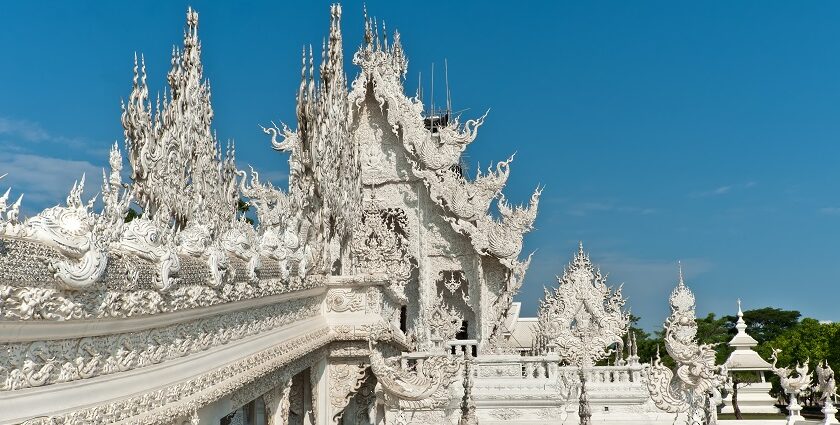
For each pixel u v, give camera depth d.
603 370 29.27
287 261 14.38
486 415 27.00
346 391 18.08
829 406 27.86
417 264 37.56
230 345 11.52
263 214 15.44
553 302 32.62
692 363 20.00
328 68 19.95
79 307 6.73
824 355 48.03
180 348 9.55
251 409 15.39
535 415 26.98
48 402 6.61
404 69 39.03
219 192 16.09
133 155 12.85
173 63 14.50
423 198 37.84
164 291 8.43
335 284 18.33
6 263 5.70
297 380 17.50
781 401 44.66
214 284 10.05
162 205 13.38
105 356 7.61
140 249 7.99
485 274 37.72
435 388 18.09
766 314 77.81
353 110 37.62
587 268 32.41
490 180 37.00
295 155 18.11
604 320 31.86
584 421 18.09
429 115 44.81
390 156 37.97
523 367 28.19
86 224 6.73
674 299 20.36
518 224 36.91
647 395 28.12
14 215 6.23
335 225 19.81
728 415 35.53
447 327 36.12
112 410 7.51
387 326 18.36
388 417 25.03
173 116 14.30
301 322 16.11
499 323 37.25
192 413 9.47
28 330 6.19
